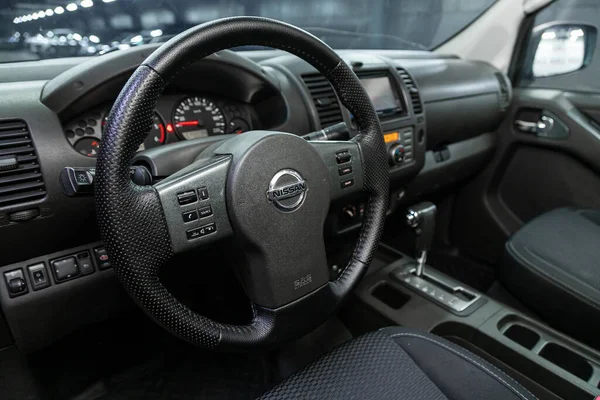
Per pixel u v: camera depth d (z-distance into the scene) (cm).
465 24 189
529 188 177
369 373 70
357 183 84
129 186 59
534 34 174
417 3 332
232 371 120
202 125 100
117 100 58
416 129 132
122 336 120
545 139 166
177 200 62
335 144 80
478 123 165
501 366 109
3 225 72
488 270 183
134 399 111
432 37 199
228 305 117
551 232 128
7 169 71
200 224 64
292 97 106
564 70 166
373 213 88
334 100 112
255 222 66
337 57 77
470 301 122
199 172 64
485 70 170
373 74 125
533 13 170
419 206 128
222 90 102
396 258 147
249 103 108
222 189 66
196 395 113
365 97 83
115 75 82
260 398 67
